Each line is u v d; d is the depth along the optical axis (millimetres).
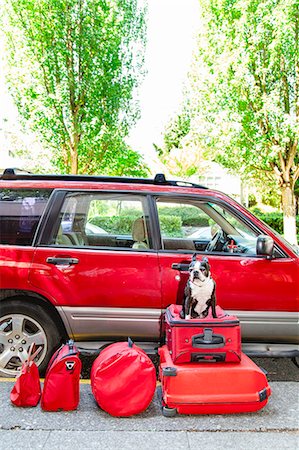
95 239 4254
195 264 3590
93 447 2936
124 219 4293
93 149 16891
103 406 3352
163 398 3404
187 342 3438
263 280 4090
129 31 16766
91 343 4094
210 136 15297
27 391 3486
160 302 4043
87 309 4027
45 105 15633
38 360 4008
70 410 3439
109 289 4031
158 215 4289
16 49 15484
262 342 4152
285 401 3656
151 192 4328
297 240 17172
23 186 4305
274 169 15711
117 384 3346
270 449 2943
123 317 4035
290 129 13945
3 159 26641
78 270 4043
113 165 19625
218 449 2936
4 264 4051
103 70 16266
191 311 3617
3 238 4156
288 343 4172
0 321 4023
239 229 4344
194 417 3359
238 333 3480
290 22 13008
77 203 4293
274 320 4094
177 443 2996
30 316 4008
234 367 3406
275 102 13930
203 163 27656
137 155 22656
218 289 4047
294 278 4113
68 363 3424
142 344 4109
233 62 13477
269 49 13430
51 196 4266
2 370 4016
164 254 4133
